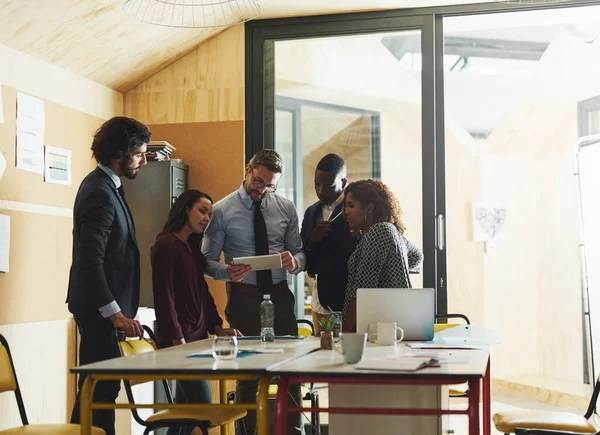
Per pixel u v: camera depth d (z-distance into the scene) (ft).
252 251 14.44
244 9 16.67
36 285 14.07
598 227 17.84
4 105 13.26
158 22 15.43
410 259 15.84
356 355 7.94
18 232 13.55
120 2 13.96
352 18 17.44
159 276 12.17
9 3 12.32
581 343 22.30
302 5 16.81
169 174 16.58
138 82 17.92
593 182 18.01
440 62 17.31
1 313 13.07
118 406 7.75
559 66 22.91
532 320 23.26
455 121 23.36
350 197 12.92
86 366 7.86
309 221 16.78
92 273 10.94
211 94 17.74
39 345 14.07
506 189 23.45
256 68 17.71
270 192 14.73
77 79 15.76
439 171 17.28
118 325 11.03
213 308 13.23
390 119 17.40
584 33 22.31
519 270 23.26
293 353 9.18
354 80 17.58
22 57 13.82
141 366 7.80
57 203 14.84
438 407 8.38
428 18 17.19
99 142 11.51
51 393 14.39
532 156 23.29
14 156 13.52
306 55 17.74
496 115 23.31
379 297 10.91
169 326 12.03
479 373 7.14
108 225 11.21
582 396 20.71
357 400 8.52
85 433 7.74
